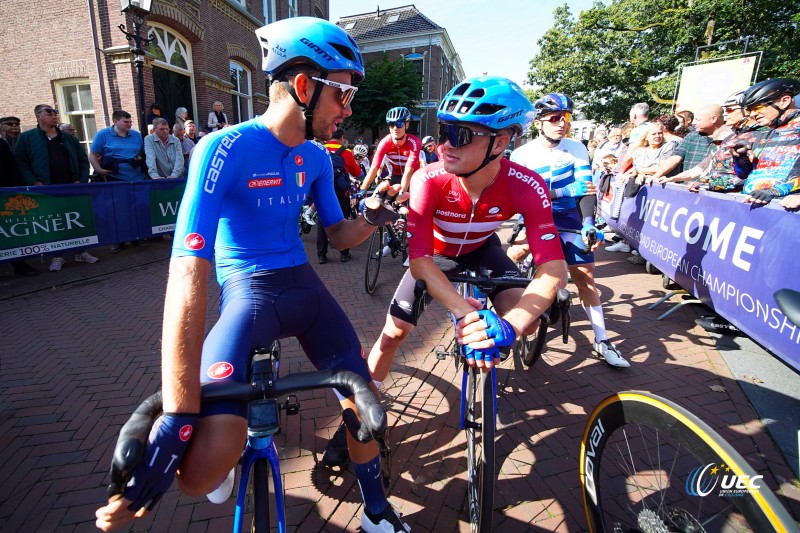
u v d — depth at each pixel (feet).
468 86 4.66
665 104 58.49
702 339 10.70
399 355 10.19
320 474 6.49
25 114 30.19
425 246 5.37
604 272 17.10
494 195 5.49
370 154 48.88
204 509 5.78
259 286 4.45
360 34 89.86
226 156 3.81
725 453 3.43
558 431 7.46
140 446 2.45
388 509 5.19
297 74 3.86
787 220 7.70
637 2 60.18
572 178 9.37
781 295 3.50
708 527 3.75
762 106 9.77
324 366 4.74
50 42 28.14
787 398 8.14
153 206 20.02
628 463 6.35
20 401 8.15
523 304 4.73
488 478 4.69
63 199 16.37
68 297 13.87
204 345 3.95
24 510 5.76
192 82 32.50
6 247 14.84
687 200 11.69
